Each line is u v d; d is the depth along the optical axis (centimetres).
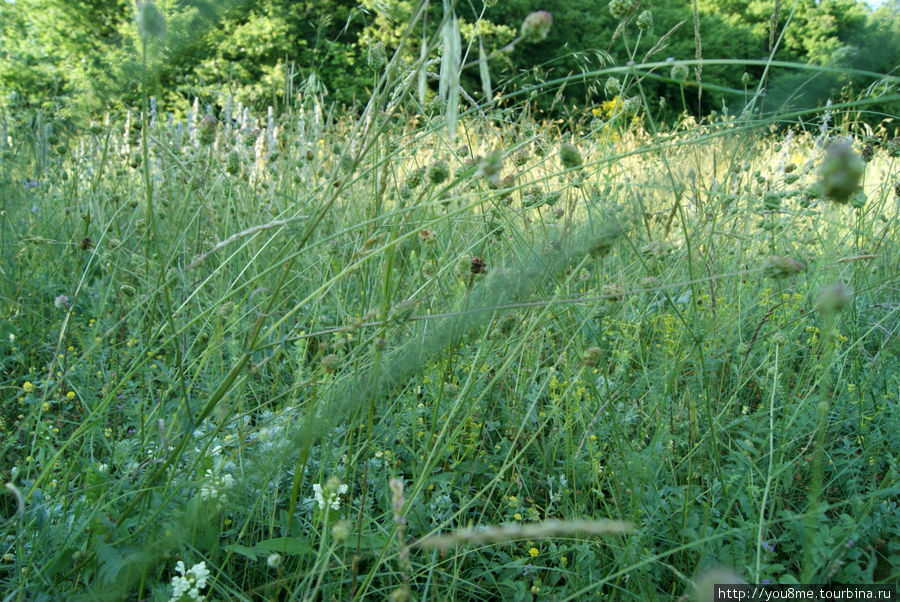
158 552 135
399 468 200
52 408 222
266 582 156
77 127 304
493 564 163
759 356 240
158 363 203
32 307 277
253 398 228
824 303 107
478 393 208
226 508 152
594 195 205
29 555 149
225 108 466
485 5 126
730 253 272
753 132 204
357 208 262
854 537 152
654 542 168
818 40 592
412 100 180
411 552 166
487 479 195
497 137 297
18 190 325
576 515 165
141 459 175
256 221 299
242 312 246
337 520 161
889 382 224
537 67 345
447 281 223
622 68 134
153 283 232
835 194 86
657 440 184
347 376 173
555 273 157
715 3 913
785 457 192
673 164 203
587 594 155
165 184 305
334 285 274
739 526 168
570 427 182
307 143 390
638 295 242
